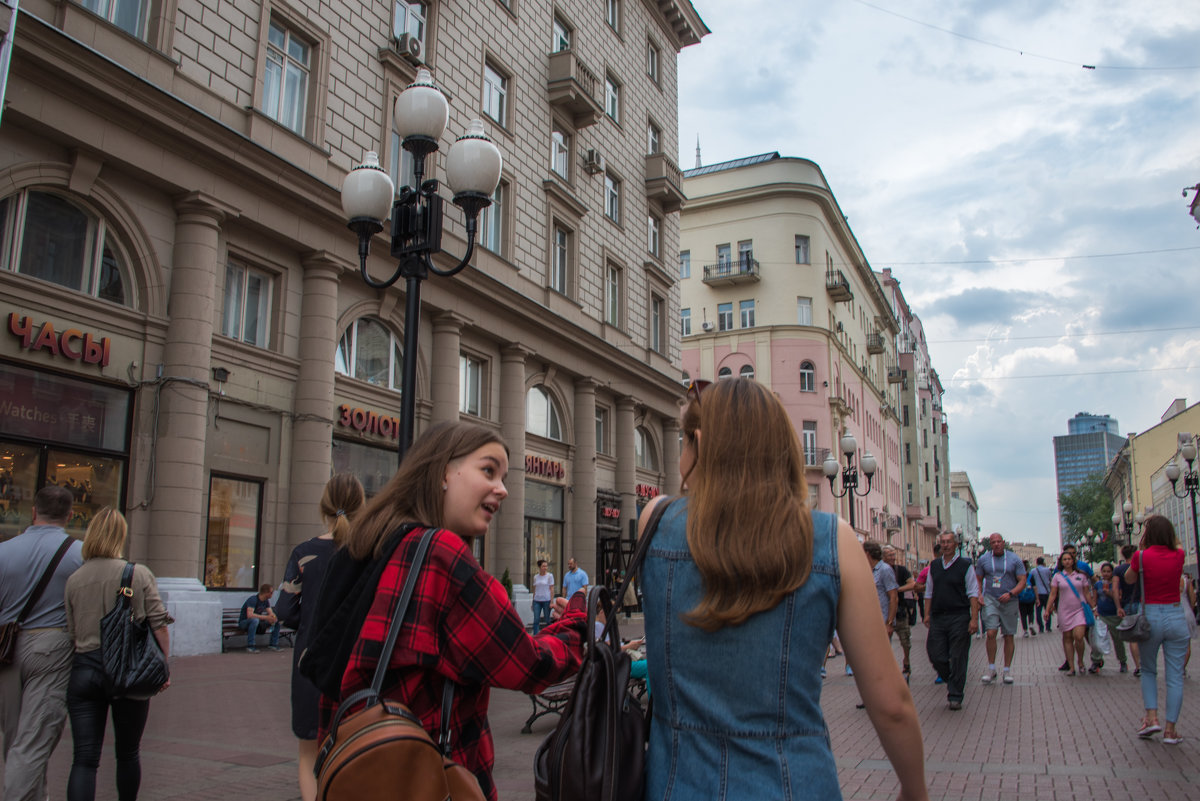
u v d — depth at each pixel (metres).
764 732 1.66
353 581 2.23
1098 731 7.99
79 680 4.30
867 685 1.71
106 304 13.12
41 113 12.13
